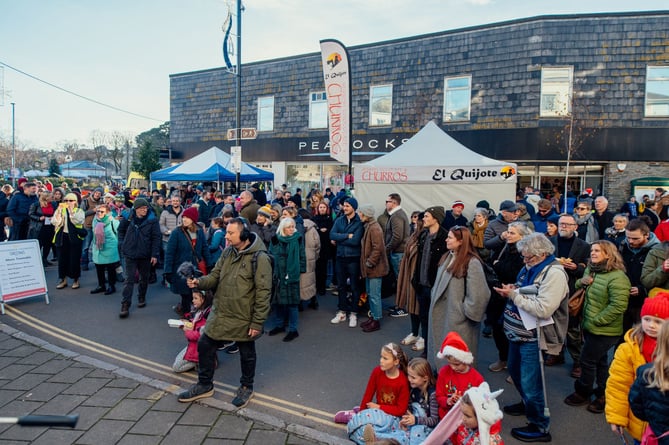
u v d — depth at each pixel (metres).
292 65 19.09
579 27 14.27
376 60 17.22
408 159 9.25
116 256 8.26
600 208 7.78
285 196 12.92
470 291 4.03
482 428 2.84
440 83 16.16
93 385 4.59
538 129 14.70
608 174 14.53
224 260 4.34
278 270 6.02
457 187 8.81
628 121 14.14
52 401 4.25
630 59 14.02
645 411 2.37
